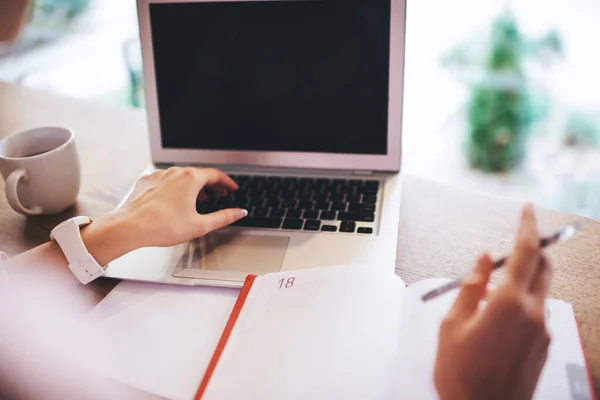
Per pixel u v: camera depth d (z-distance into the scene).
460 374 0.37
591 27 1.56
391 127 0.73
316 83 0.74
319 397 0.43
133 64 1.64
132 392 0.46
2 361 0.47
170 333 0.52
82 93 1.88
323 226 0.66
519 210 0.70
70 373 0.47
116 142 0.91
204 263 0.61
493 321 0.36
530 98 1.71
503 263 0.42
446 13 1.71
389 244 0.62
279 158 0.78
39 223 0.72
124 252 0.59
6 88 1.12
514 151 1.78
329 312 0.50
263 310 0.52
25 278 0.55
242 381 0.45
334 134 0.76
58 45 2.09
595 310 0.53
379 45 0.71
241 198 0.72
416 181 0.77
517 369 0.36
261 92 0.76
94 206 0.75
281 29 0.73
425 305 0.50
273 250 0.62
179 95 0.79
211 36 0.76
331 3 0.71
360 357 0.46
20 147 0.74
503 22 1.64
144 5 0.76
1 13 0.45
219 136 0.79
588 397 0.41
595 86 1.63
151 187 0.66
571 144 1.74
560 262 0.59
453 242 0.65
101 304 0.56
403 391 0.43
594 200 1.60
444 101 1.83
